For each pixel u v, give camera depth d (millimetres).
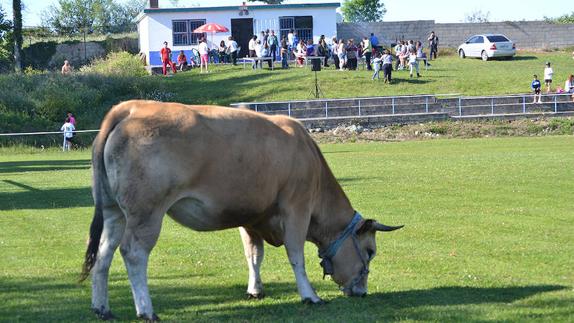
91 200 19359
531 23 68625
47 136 40406
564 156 27438
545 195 18328
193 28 58000
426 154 30078
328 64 58344
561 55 62688
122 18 95625
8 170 27688
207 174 8398
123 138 8086
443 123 42562
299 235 9195
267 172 8789
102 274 8516
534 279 10367
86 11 90500
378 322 8273
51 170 27625
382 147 34781
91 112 44531
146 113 8242
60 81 46875
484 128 41719
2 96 43312
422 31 66875
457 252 12266
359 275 9633
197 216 8539
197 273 11000
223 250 12742
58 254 12578
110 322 8352
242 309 9008
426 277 10578
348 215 9766
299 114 43094
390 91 48625
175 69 54688
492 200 17688
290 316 8609
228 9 57938
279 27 59094
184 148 8227
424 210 16422
